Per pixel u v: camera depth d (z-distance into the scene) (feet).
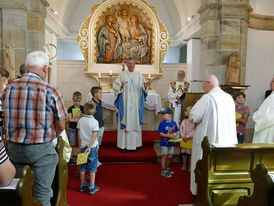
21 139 6.72
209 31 22.68
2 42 19.84
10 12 19.52
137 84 18.06
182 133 14.99
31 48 20.59
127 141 17.67
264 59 25.64
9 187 4.78
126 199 11.28
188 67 32.27
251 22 24.45
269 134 12.58
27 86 6.75
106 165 16.25
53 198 8.43
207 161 8.80
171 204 10.84
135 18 28.07
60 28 35.09
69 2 36.09
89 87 29.96
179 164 16.62
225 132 10.74
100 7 27.09
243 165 9.05
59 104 7.04
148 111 23.62
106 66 27.89
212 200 8.90
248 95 25.04
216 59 22.81
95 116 15.20
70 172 14.88
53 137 7.29
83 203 10.82
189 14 32.86
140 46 28.32
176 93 21.68
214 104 10.64
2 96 7.07
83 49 27.40
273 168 9.11
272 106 12.23
